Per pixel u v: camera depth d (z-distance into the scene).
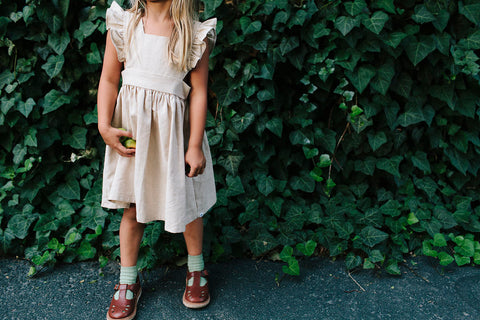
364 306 1.81
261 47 2.02
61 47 2.05
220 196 2.21
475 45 2.22
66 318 1.71
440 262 2.07
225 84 2.15
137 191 1.56
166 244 2.10
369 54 2.12
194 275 1.81
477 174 2.55
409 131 2.35
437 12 2.17
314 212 2.26
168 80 1.54
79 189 2.25
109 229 2.13
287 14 2.01
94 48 2.10
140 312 1.75
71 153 2.29
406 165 2.40
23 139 2.20
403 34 2.08
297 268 1.97
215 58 2.11
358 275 2.05
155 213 1.64
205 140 1.72
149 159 1.58
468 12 2.16
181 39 1.50
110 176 1.65
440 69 2.24
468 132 2.40
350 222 2.25
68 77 2.14
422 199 2.41
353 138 2.30
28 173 2.19
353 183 2.41
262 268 2.12
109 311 1.69
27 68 2.11
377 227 2.26
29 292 1.87
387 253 2.17
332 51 2.14
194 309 1.77
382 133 2.27
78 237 2.09
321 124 2.33
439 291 1.93
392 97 2.30
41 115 2.16
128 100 1.55
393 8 2.04
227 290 1.92
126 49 1.54
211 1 1.96
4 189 2.20
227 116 2.19
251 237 2.19
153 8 1.55
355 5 2.03
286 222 2.24
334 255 2.13
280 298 1.86
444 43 2.16
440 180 2.47
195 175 1.59
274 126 2.15
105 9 2.07
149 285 1.95
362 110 2.20
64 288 1.91
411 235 2.27
